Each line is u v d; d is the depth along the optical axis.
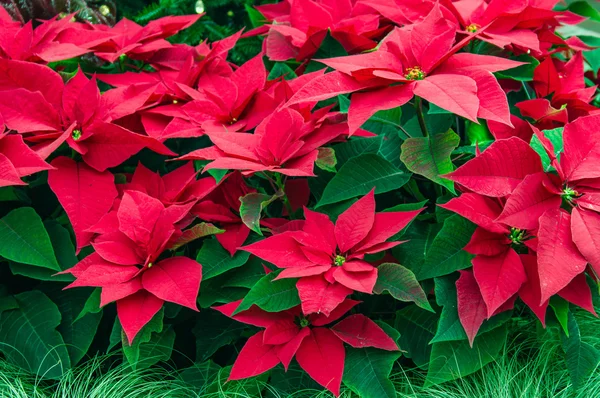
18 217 1.28
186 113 1.35
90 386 1.34
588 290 1.18
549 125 1.37
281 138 1.23
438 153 1.24
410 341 1.29
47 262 1.25
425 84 1.16
